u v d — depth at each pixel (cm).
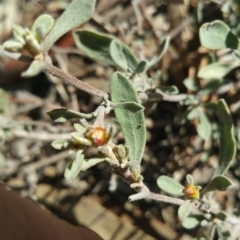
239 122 29
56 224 24
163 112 32
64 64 31
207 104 25
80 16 16
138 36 32
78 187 33
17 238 23
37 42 16
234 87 29
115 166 16
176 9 31
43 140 31
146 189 17
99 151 16
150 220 31
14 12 36
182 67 31
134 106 17
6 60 33
